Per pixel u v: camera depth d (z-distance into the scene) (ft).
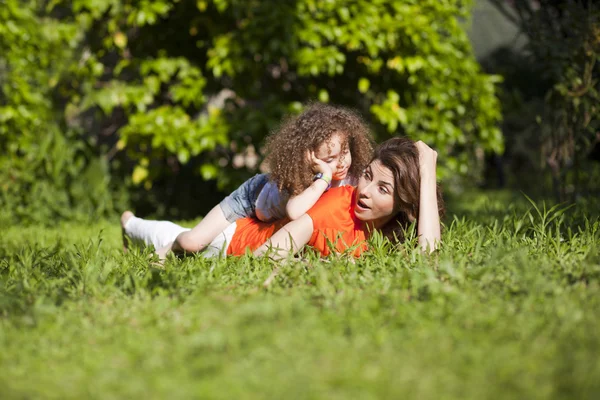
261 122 24.85
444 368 6.86
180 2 25.57
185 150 24.47
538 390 6.28
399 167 12.48
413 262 11.35
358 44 24.73
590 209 18.03
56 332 8.27
